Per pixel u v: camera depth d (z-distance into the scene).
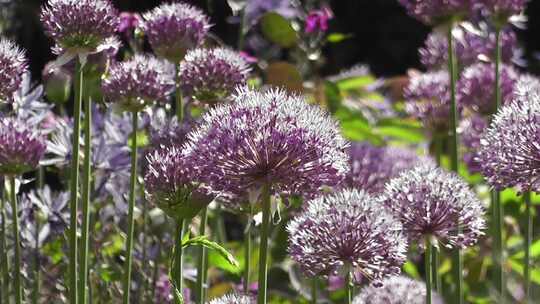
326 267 1.07
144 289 1.51
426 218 1.12
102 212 1.60
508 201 1.81
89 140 1.22
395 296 1.12
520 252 1.70
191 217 1.10
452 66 1.52
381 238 1.07
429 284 1.13
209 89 1.31
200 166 1.01
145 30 1.37
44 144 1.20
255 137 0.99
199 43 1.37
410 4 1.52
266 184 1.00
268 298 1.71
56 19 1.17
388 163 1.43
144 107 1.28
